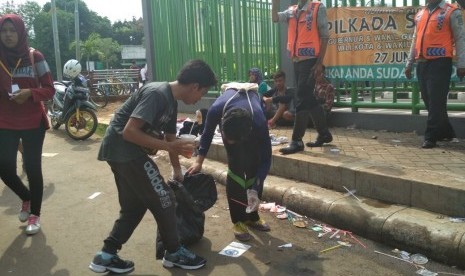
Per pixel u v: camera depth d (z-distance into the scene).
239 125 3.12
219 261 3.38
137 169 2.96
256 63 8.44
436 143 5.23
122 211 3.22
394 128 6.18
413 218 3.53
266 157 3.54
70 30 60.22
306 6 5.10
